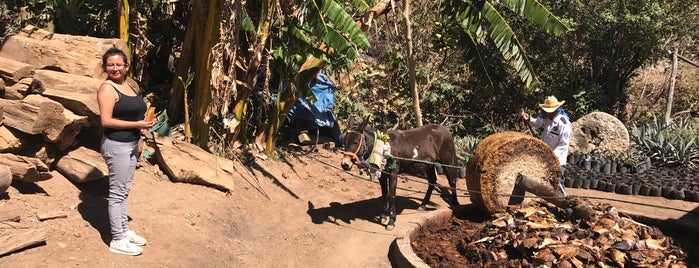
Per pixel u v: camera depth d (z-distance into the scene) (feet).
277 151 32.78
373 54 51.37
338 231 25.22
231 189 25.29
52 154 20.10
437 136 27.61
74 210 18.90
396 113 47.29
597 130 41.83
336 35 26.43
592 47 50.06
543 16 30.30
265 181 28.53
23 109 18.63
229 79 25.72
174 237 19.94
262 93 30.35
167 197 22.67
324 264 21.99
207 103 26.30
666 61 63.31
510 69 50.88
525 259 19.52
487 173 23.81
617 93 53.47
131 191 21.95
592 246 19.47
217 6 24.90
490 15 31.96
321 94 36.17
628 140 40.91
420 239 23.08
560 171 24.63
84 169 20.08
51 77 20.71
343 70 45.50
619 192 33.53
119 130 16.79
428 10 49.24
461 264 20.45
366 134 24.17
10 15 32.32
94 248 17.34
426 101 49.11
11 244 15.72
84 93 20.39
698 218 28.60
